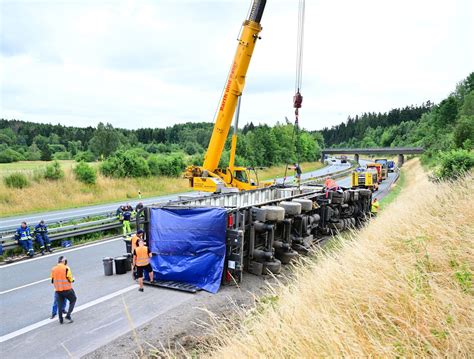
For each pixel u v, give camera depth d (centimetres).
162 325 675
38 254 1245
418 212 680
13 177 2483
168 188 3494
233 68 1487
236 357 352
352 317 336
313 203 1241
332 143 19750
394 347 271
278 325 362
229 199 1263
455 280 329
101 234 1553
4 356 583
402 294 333
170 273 909
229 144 5334
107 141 6247
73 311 757
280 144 7538
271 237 977
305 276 527
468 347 247
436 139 5906
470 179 806
